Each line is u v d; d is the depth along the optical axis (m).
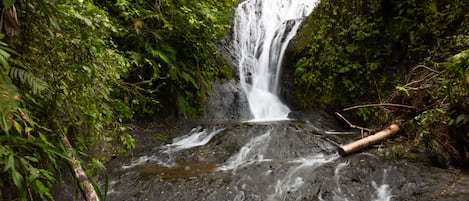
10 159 1.47
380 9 5.61
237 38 7.80
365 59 5.76
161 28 5.38
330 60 6.07
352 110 5.74
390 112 4.88
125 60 3.98
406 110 4.66
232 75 7.08
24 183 1.65
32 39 1.95
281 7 8.71
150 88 5.52
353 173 3.63
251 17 8.25
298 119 6.11
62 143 1.86
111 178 3.71
